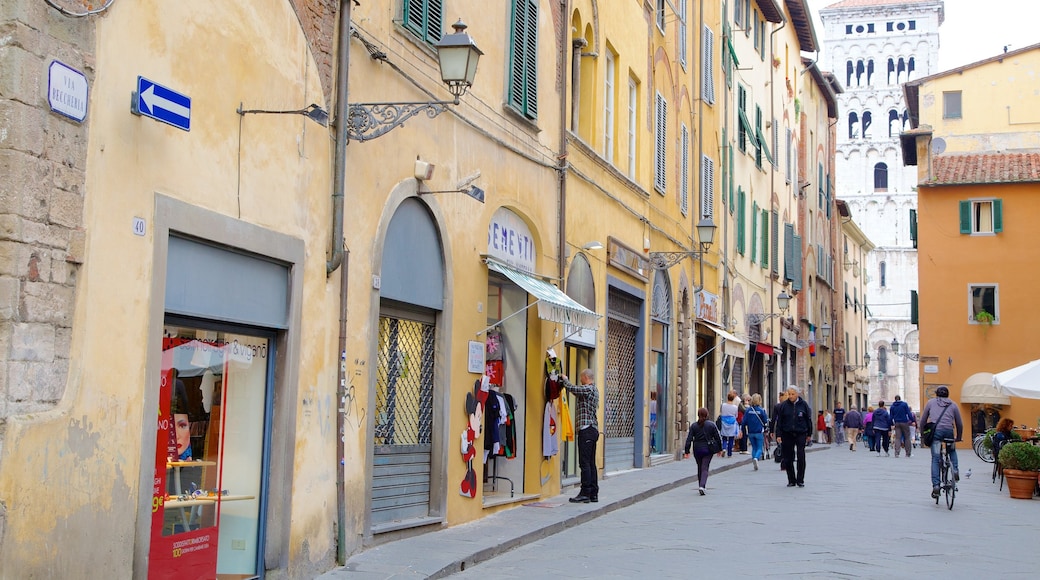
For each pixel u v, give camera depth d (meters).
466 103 13.11
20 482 5.92
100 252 6.65
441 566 9.80
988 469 28.36
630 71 21.34
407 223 11.66
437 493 12.35
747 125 35.16
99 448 6.63
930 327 42.22
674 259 25.25
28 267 6.04
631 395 22.39
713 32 30.56
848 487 19.98
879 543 12.07
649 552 11.30
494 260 13.82
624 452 21.73
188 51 7.58
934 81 44.88
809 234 49.47
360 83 10.46
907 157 45.53
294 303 9.16
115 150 6.79
